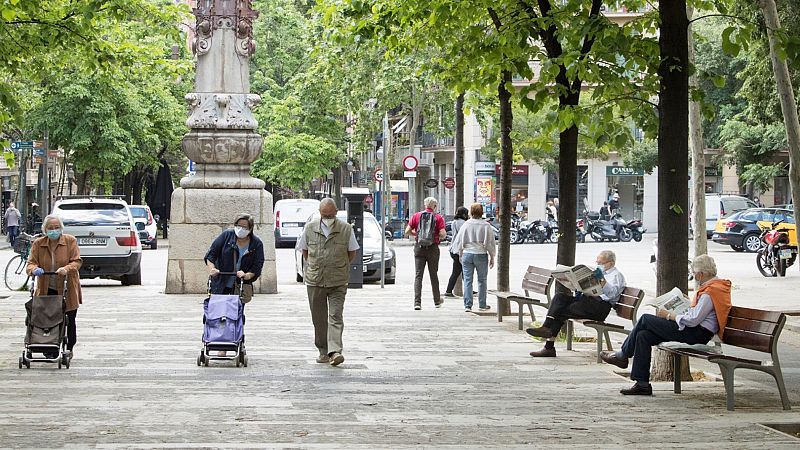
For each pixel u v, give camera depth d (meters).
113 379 14.30
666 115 14.33
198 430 10.70
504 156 22.73
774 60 19.70
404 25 21.33
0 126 22.95
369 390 13.62
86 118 62.12
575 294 17.16
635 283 33.62
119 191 79.88
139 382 14.05
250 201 27.36
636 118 16.70
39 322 15.16
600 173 79.50
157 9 27.28
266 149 75.69
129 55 27.05
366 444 10.10
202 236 27.33
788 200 77.12
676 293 13.52
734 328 13.09
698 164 27.48
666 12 14.24
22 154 62.12
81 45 25.08
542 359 16.89
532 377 15.00
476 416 11.80
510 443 10.28
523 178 78.06
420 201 85.88
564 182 19.44
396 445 10.08
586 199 79.56
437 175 82.31
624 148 17.31
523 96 16.72
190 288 27.45
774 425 11.49
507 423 11.39
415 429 10.95
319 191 106.31
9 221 61.44
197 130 27.16
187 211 27.25
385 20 21.11
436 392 13.55
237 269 15.92
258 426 10.96
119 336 19.02
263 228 27.50
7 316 22.80
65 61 26.81
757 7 27.17
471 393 13.51
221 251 15.95
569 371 15.62
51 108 61.72
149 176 82.81
